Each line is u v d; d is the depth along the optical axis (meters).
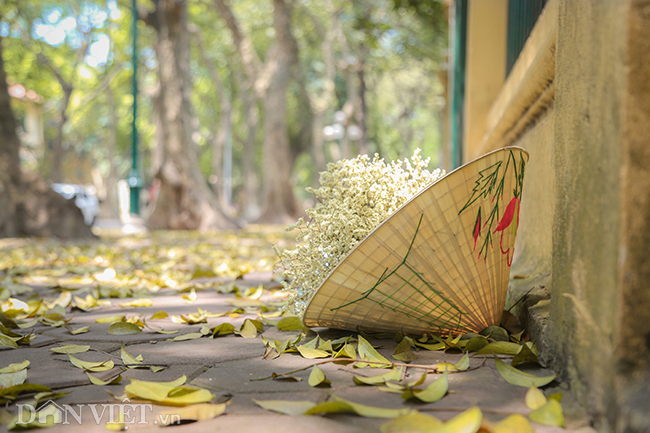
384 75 29.38
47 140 35.81
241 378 1.61
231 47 27.19
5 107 9.78
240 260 6.15
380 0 18.45
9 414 1.26
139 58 25.44
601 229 1.25
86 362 1.76
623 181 1.14
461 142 8.06
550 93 2.74
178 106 15.02
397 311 1.89
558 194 1.59
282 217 18.36
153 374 1.68
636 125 1.13
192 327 2.50
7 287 3.69
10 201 9.65
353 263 1.76
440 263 1.79
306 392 1.46
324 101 21.94
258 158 35.06
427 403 1.35
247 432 1.19
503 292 2.02
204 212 14.97
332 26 21.16
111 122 28.97
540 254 2.72
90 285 4.21
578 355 1.37
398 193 2.07
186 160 15.05
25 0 21.70
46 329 2.48
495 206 1.82
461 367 1.62
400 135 29.81
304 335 2.17
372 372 1.64
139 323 2.53
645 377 1.12
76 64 23.30
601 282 1.24
